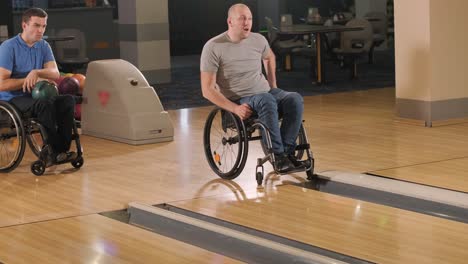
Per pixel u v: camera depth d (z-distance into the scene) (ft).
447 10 25.32
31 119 20.66
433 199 16.79
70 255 14.10
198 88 36.94
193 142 24.18
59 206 17.44
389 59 46.75
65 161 20.62
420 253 13.56
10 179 20.15
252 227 15.42
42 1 47.78
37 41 21.36
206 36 55.11
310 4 54.39
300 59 49.57
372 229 14.99
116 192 18.49
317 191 17.90
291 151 18.58
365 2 53.06
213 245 14.38
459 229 14.84
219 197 17.70
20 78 21.06
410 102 25.98
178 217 16.01
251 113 18.40
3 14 34.91
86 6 47.80
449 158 20.72
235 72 18.84
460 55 25.68
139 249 14.33
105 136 25.23
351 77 38.73
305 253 13.50
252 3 54.70
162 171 20.47
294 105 18.34
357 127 25.75
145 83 24.91
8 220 16.43
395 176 18.92
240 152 18.65
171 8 54.19
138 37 38.06
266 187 18.40
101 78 25.25
